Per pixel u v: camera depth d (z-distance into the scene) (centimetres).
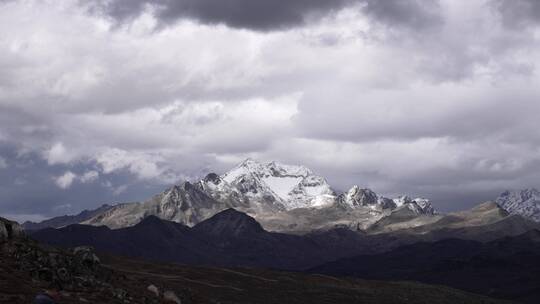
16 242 11919
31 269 10988
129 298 11856
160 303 12619
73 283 11419
